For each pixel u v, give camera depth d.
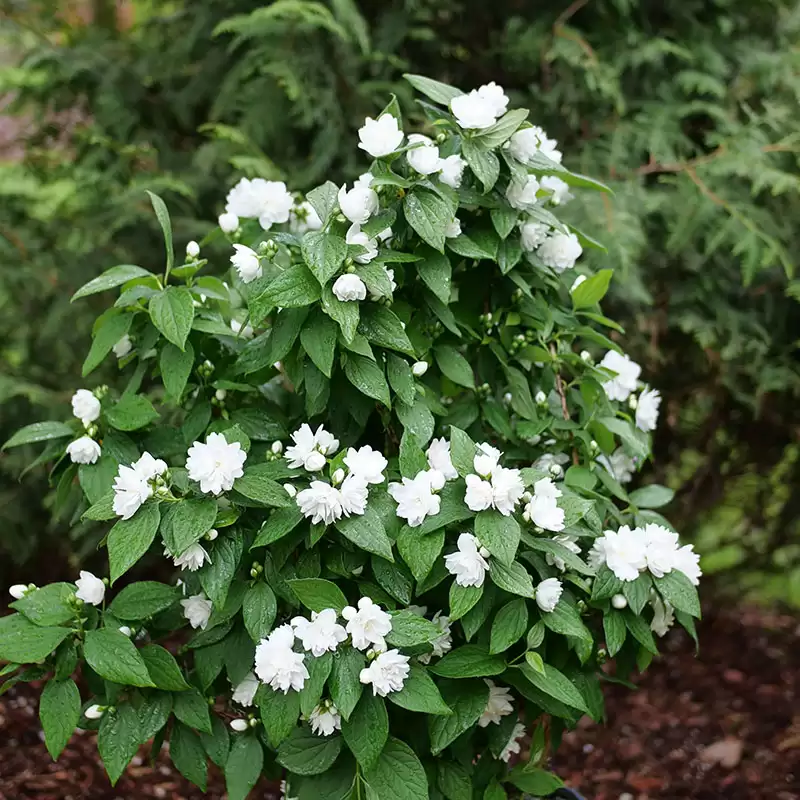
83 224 1.39
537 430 0.87
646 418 0.98
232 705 0.87
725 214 1.32
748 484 1.69
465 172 0.85
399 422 0.87
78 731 1.29
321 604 0.74
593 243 0.90
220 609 0.75
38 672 0.79
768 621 1.76
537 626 0.77
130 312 0.85
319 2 1.34
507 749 0.89
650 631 0.82
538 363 0.96
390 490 0.78
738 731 1.38
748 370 1.40
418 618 0.75
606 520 0.91
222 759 0.83
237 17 1.28
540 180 0.94
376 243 0.80
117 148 1.38
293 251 0.84
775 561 1.75
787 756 1.32
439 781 0.83
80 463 0.84
